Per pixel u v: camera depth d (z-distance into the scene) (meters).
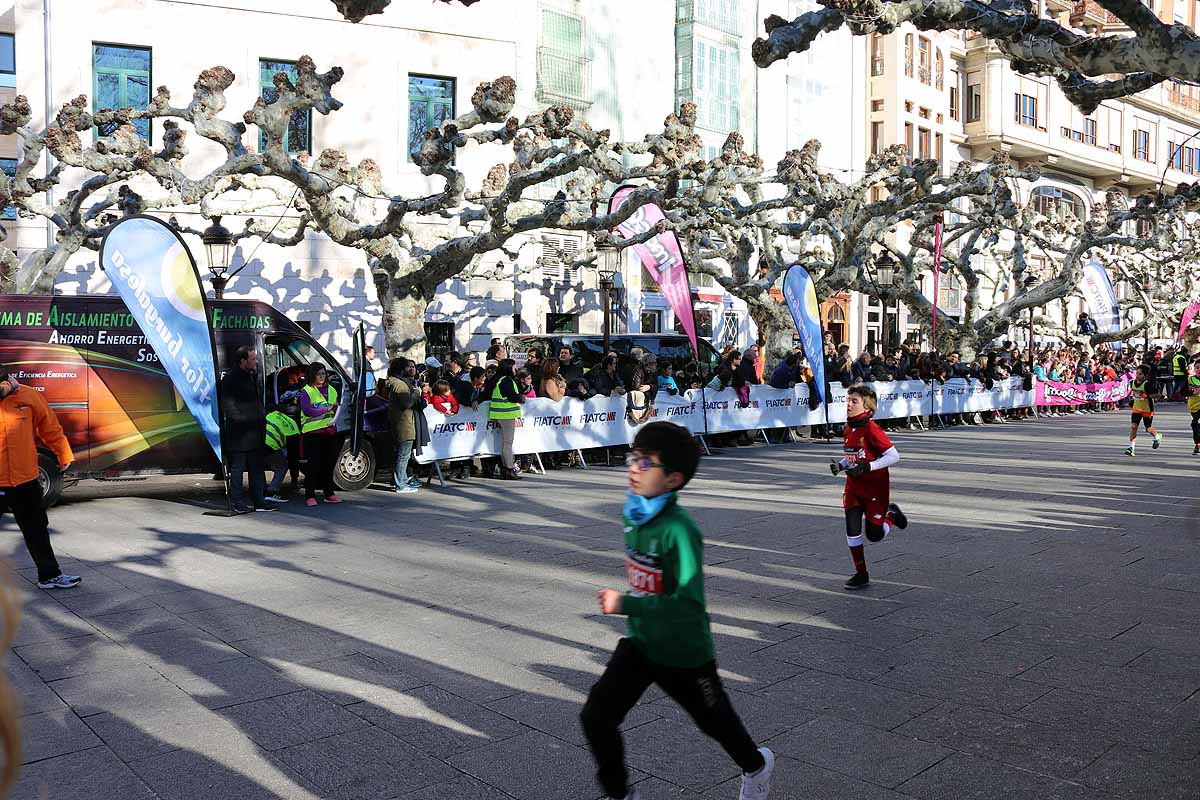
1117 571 7.76
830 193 19.48
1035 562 8.10
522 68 24.58
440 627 6.26
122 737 4.48
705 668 3.31
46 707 4.88
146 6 20.17
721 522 9.96
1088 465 14.91
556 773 4.08
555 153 14.70
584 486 12.89
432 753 4.29
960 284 37.66
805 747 4.31
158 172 13.08
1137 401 16.61
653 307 27.72
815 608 6.66
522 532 9.59
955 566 7.95
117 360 11.52
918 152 36.28
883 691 5.02
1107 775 4.00
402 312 15.22
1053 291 26.16
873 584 7.36
